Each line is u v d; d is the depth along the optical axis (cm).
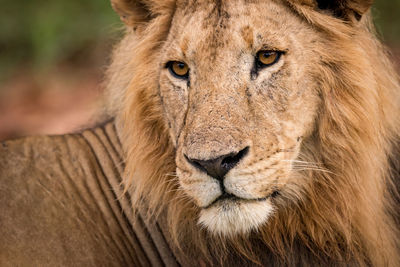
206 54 621
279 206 648
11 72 1884
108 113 768
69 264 683
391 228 693
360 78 638
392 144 700
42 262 674
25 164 725
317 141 647
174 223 673
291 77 621
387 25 1739
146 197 692
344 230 646
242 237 660
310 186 647
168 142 677
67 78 1784
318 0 649
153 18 709
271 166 606
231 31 618
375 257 664
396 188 713
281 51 619
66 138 759
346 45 639
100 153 751
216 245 676
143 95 686
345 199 646
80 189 729
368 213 653
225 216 594
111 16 1848
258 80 616
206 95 612
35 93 1742
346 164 646
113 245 717
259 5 628
